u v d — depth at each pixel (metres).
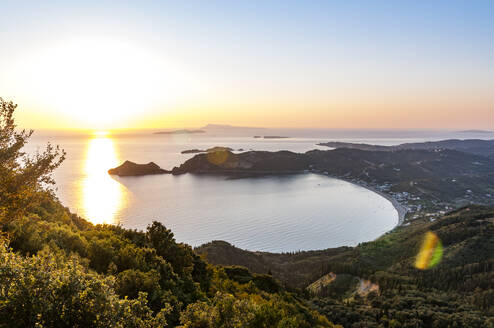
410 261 145.50
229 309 17.55
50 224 29.27
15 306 10.94
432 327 75.12
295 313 37.91
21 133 18.64
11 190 17.83
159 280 27.83
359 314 80.81
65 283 11.98
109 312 12.10
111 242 32.34
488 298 95.19
